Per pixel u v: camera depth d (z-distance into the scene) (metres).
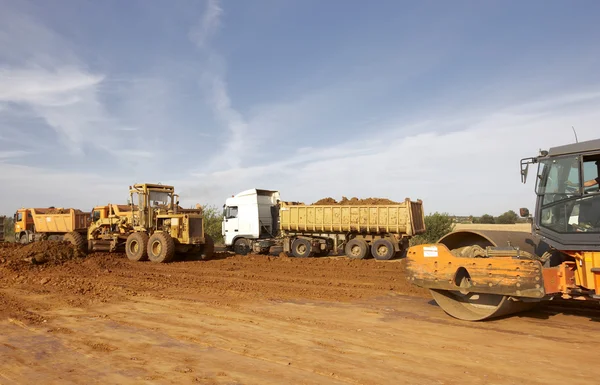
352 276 13.46
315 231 21.05
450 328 7.18
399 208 19.19
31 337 6.82
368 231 19.77
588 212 6.59
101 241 20.14
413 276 8.12
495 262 7.01
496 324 7.39
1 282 11.93
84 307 9.00
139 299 9.82
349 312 8.45
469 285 7.41
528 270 6.65
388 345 6.27
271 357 5.77
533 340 6.43
